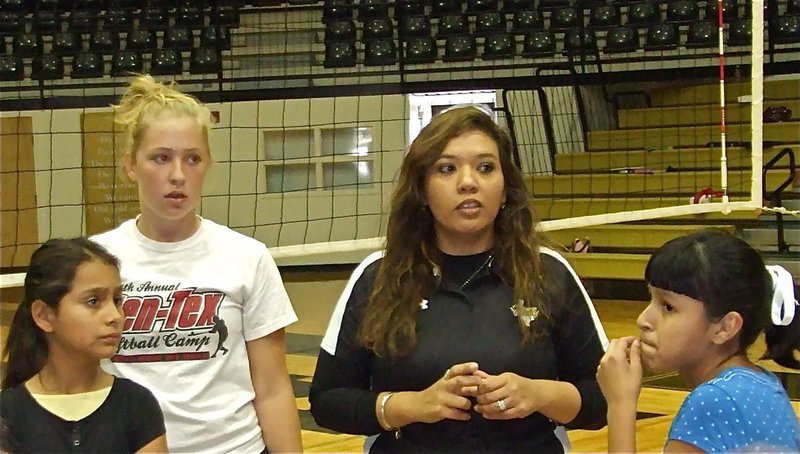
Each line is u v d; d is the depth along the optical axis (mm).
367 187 9742
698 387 1507
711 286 1518
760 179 5309
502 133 1959
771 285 1587
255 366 2037
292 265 9945
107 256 1777
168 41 10188
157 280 1954
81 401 1740
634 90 9938
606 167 9062
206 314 1950
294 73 10211
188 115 1947
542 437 1923
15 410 1717
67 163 9469
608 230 8141
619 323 6371
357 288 2033
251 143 9742
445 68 9594
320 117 9703
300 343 6121
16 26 10469
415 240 1964
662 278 1569
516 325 1896
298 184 9836
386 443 1970
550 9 9836
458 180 1855
